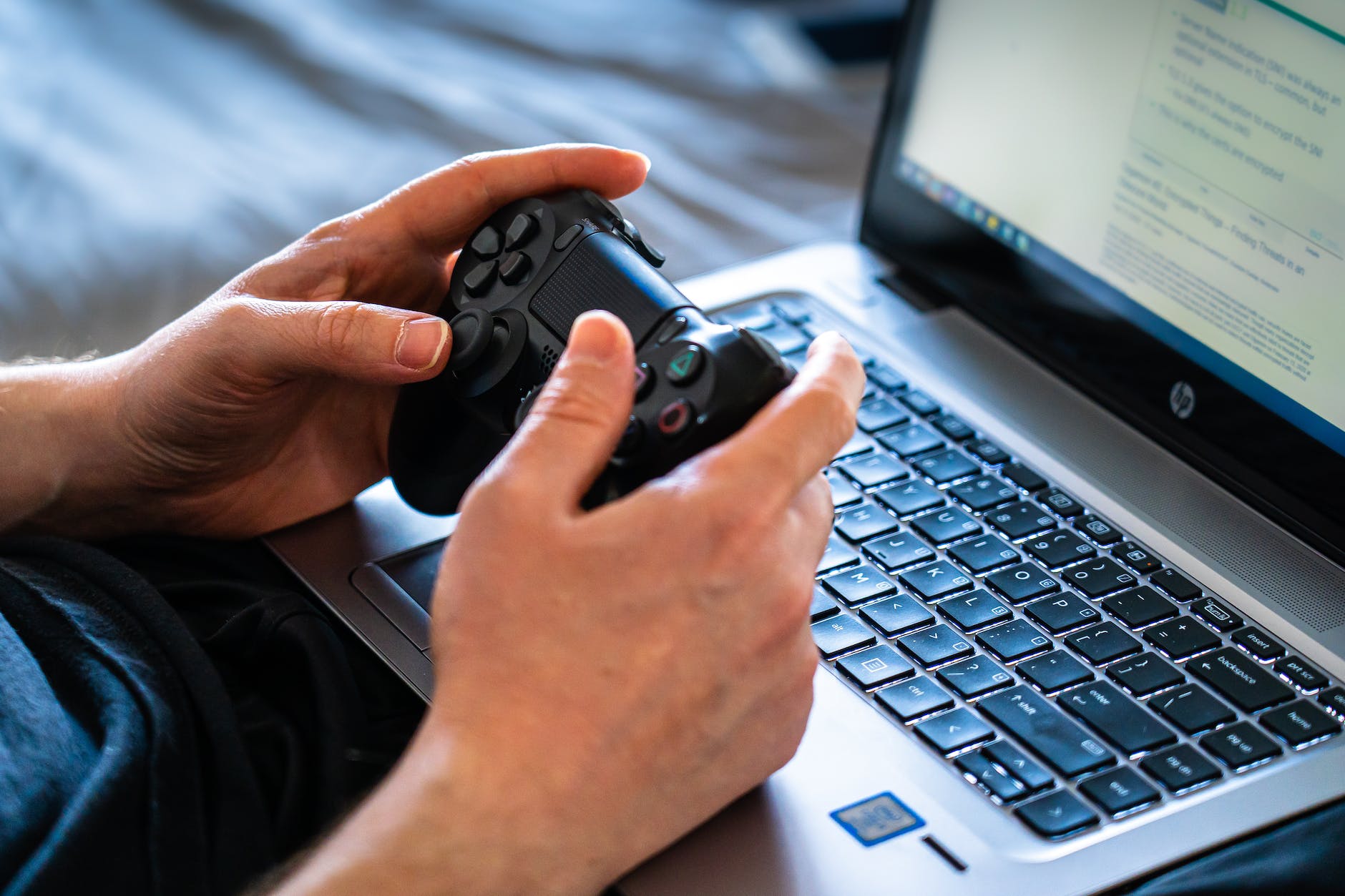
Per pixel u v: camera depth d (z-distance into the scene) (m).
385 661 0.47
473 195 0.51
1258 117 0.51
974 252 0.65
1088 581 0.49
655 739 0.36
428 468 0.50
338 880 0.34
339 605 0.49
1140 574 0.50
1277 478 0.52
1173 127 0.54
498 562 0.36
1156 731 0.43
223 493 0.52
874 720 0.43
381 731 0.47
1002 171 0.62
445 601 0.37
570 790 0.35
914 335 0.64
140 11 1.14
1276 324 0.52
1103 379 0.59
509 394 0.45
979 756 0.42
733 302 0.67
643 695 0.35
